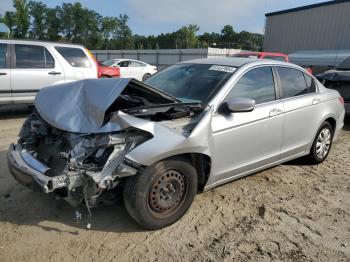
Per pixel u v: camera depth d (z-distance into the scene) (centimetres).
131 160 300
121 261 296
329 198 434
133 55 4609
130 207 318
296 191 450
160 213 337
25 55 789
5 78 761
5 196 392
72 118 320
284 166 539
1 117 832
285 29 2502
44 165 309
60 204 380
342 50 2020
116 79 353
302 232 354
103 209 374
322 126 530
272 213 388
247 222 367
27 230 331
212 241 331
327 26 2230
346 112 838
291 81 480
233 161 394
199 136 342
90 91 344
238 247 324
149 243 321
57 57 830
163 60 4100
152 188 321
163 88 429
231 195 425
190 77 428
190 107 350
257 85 427
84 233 331
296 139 479
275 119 432
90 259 296
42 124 354
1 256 293
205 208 390
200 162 360
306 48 2378
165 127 327
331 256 318
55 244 313
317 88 527
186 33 6506
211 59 471
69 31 8881
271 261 307
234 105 363
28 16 6375
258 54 1466
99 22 9019
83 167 296
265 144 428
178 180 340
